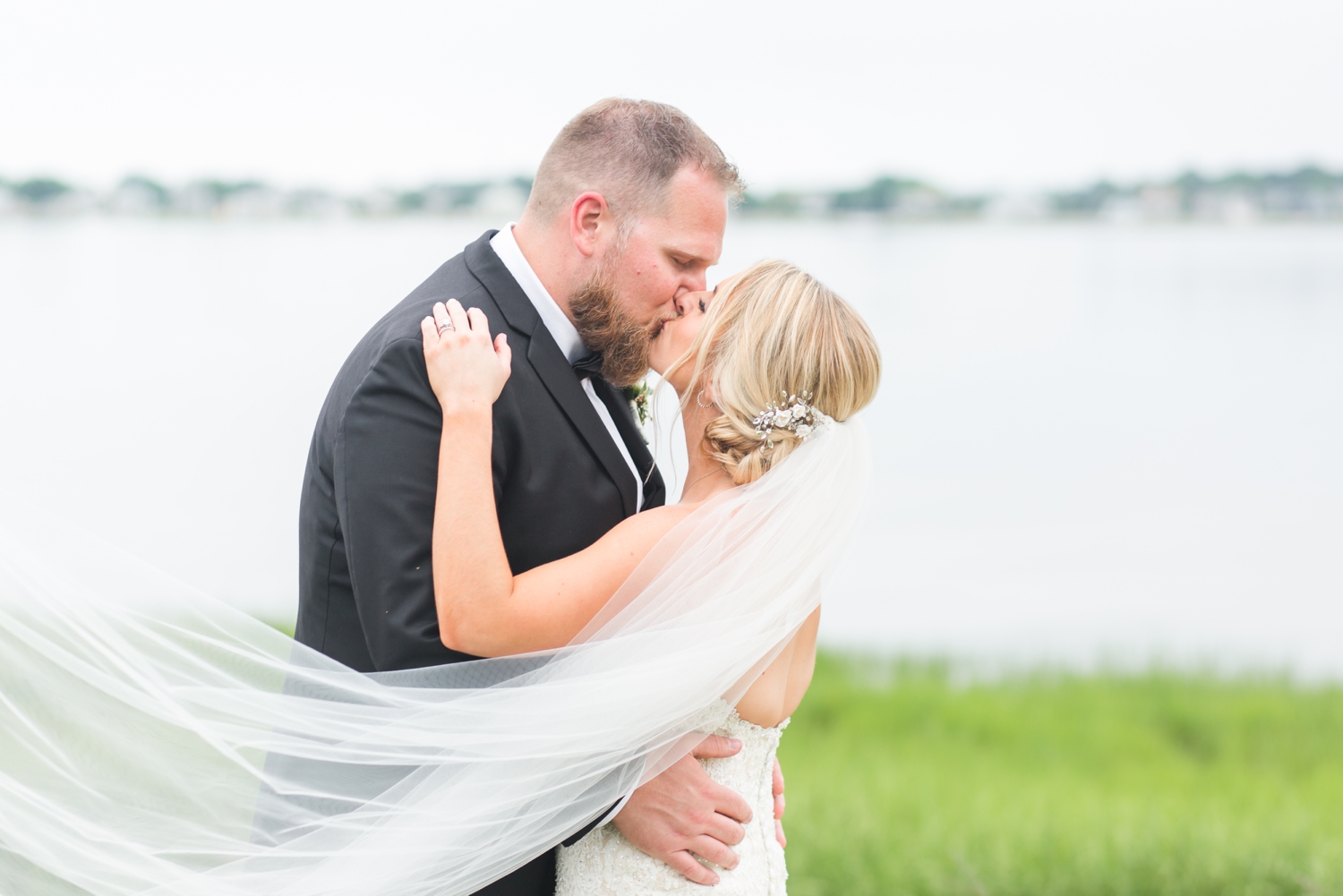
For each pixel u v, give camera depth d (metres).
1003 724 8.27
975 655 12.36
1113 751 7.81
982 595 18.42
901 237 83.25
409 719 1.95
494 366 2.03
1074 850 4.62
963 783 6.25
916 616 16.80
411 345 2.02
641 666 1.98
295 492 11.09
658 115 2.31
